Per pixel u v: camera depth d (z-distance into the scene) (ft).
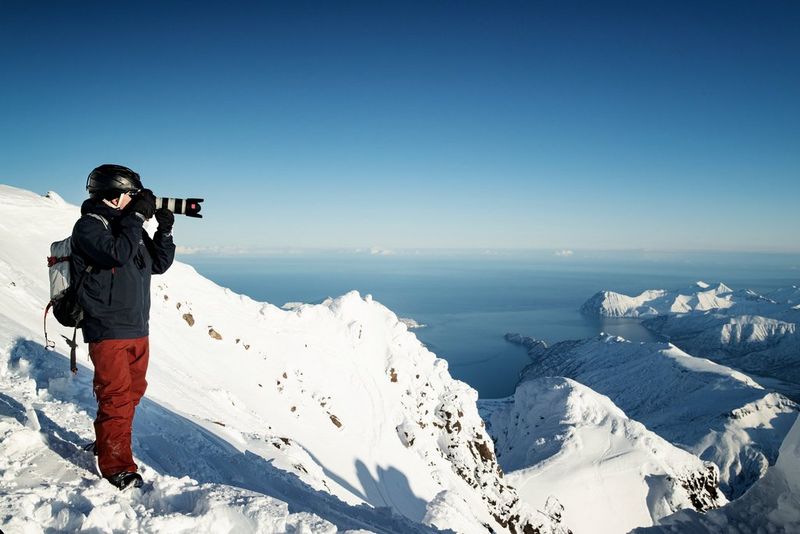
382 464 123.34
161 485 13.23
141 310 13.69
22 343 27.14
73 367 13.25
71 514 10.79
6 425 14.46
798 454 15.19
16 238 62.90
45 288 51.08
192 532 11.34
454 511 57.72
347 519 19.27
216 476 19.36
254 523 11.65
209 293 113.50
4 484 11.72
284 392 109.09
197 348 87.20
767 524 16.15
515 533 170.91
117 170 13.07
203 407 48.88
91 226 12.26
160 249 14.17
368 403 146.20
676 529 18.06
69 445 14.98
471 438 195.93
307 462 58.34
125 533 10.68
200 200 14.43
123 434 13.34
